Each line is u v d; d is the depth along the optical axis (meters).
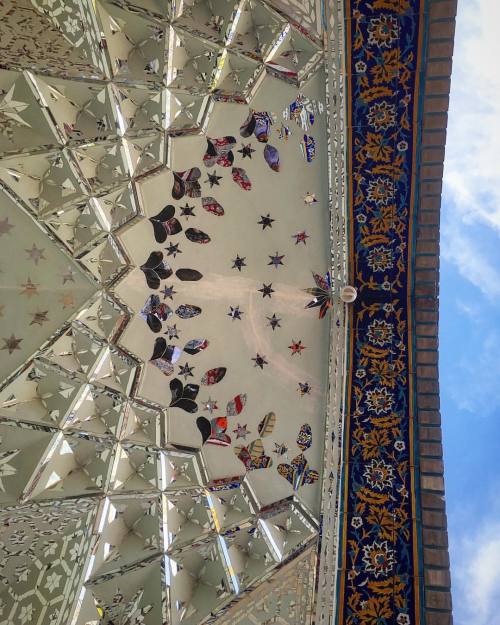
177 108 3.71
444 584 3.59
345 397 4.00
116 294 3.94
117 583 3.67
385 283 3.96
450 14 3.34
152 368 4.07
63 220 3.75
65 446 3.77
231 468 4.06
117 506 3.83
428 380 3.90
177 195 3.95
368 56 3.49
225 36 3.52
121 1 3.38
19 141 3.53
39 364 3.76
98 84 3.52
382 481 3.84
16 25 3.34
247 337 4.18
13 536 3.52
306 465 4.01
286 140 3.79
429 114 3.55
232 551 3.88
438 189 3.71
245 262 4.11
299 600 3.76
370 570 3.72
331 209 3.87
